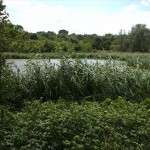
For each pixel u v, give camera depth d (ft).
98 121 20.35
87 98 28.96
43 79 29.55
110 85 30.14
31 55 34.88
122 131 20.31
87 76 30.30
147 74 32.73
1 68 24.66
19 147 17.62
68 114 20.56
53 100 28.30
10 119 20.44
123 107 24.57
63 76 29.96
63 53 32.27
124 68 33.19
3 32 22.68
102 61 34.53
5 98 26.35
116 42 163.22
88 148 17.78
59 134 18.34
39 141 17.98
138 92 30.42
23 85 29.12
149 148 19.15
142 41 166.40
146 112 23.48
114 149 18.12
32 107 24.08
